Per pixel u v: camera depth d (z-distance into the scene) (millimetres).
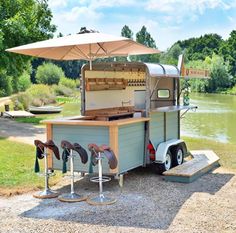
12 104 28641
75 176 8500
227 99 46094
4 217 6094
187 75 10062
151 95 8828
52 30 22547
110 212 6262
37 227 5660
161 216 6066
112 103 10273
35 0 22250
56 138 7805
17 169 9164
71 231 5492
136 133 8156
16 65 21516
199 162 9586
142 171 9320
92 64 9242
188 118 24375
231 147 13750
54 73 57531
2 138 14297
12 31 20328
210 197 7102
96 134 7453
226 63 70688
